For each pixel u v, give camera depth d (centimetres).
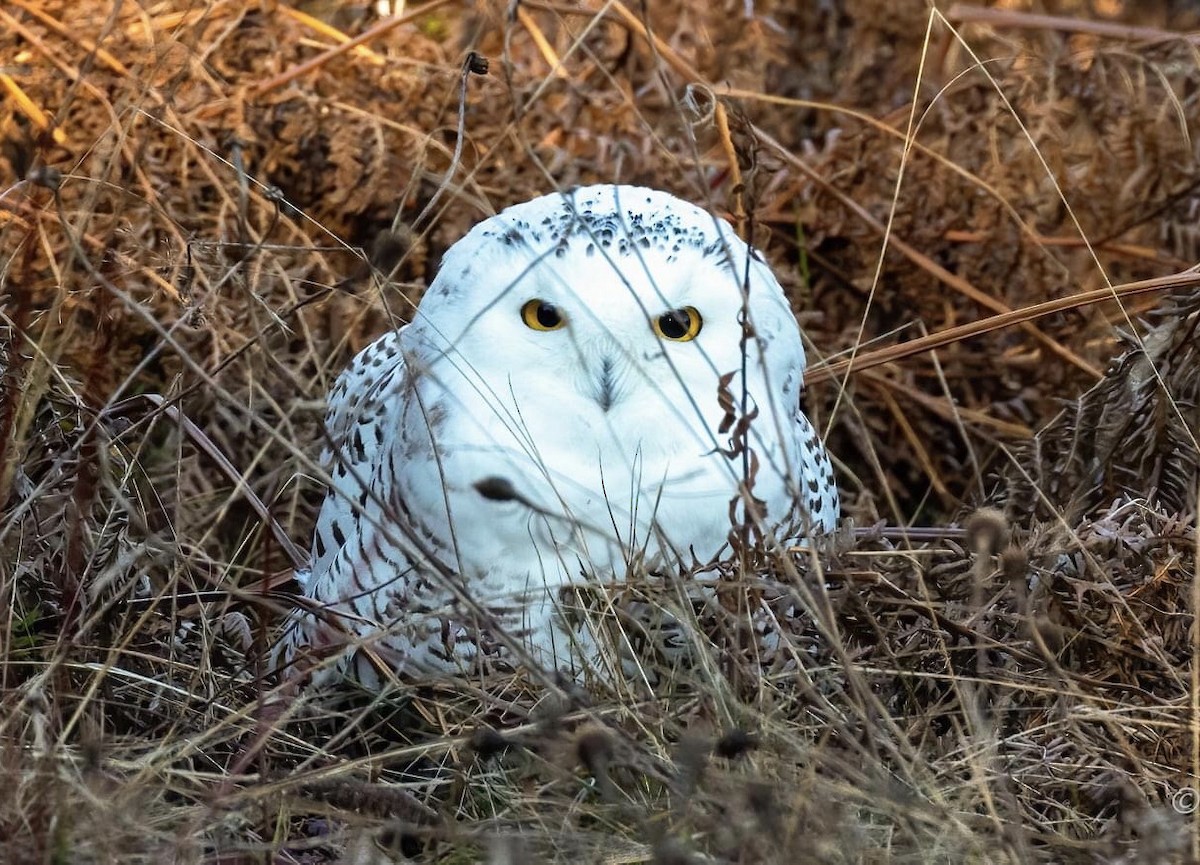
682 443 698
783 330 729
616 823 561
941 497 1009
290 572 818
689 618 619
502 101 1030
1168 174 1028
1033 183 1029
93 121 976
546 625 687
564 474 694
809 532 632
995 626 686
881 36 1179
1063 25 1030
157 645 708
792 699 620
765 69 1163
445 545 698
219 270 899
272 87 1016
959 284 1006
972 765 569
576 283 685
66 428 753
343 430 793
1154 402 833
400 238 715
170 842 538
